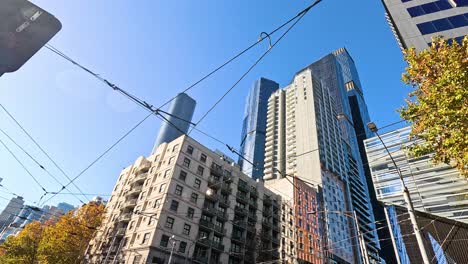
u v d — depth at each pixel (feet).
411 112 33.68
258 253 141.49
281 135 399.85
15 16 7.67
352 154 437.17
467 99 26.71
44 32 7.97
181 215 120.37
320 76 603.67
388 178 82.89
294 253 173.17
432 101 30.81
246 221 149.69
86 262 127.03
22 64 7.55
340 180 311.06
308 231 200.34
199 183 136.46
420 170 75.97
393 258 412.36
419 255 64.13
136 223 120.98
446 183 68.74
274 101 460.55
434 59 32.94
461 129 27.30
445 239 63.00
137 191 139.13
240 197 154.20
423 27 75.15
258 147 545.85
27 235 121.90
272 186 227.61
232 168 161.07
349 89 640.58
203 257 120.37
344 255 238.27
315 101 364.17
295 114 366.84
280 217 176.55
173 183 124.77
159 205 117.70
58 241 114.93
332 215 251.60
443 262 60.18
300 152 312.50
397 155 84.17
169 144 149.48
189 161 138.10
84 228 126.31
